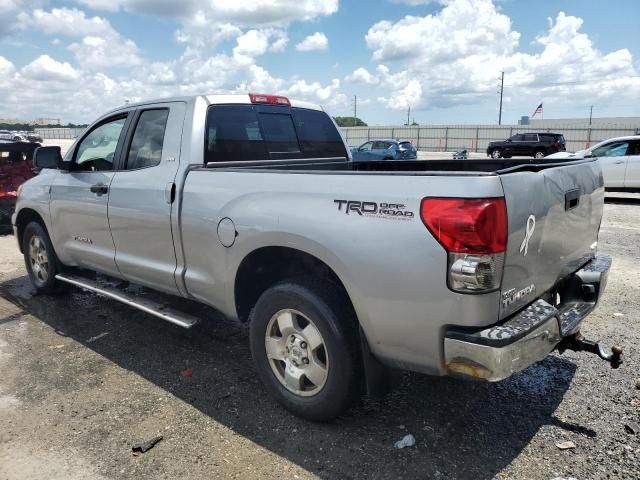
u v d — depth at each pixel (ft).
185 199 11.81
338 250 8.91
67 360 13.44
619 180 46.39
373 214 8.52
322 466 9.04
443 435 9.86
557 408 10.73
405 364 8.84
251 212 10.33
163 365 13.10
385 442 9.67
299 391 10.35
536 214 8.59
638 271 21.36
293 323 10.17
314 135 15.92
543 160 13.11
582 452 9.25
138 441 9.80
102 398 11.46
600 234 30.04
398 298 8.36
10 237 30.40
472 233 7.55
